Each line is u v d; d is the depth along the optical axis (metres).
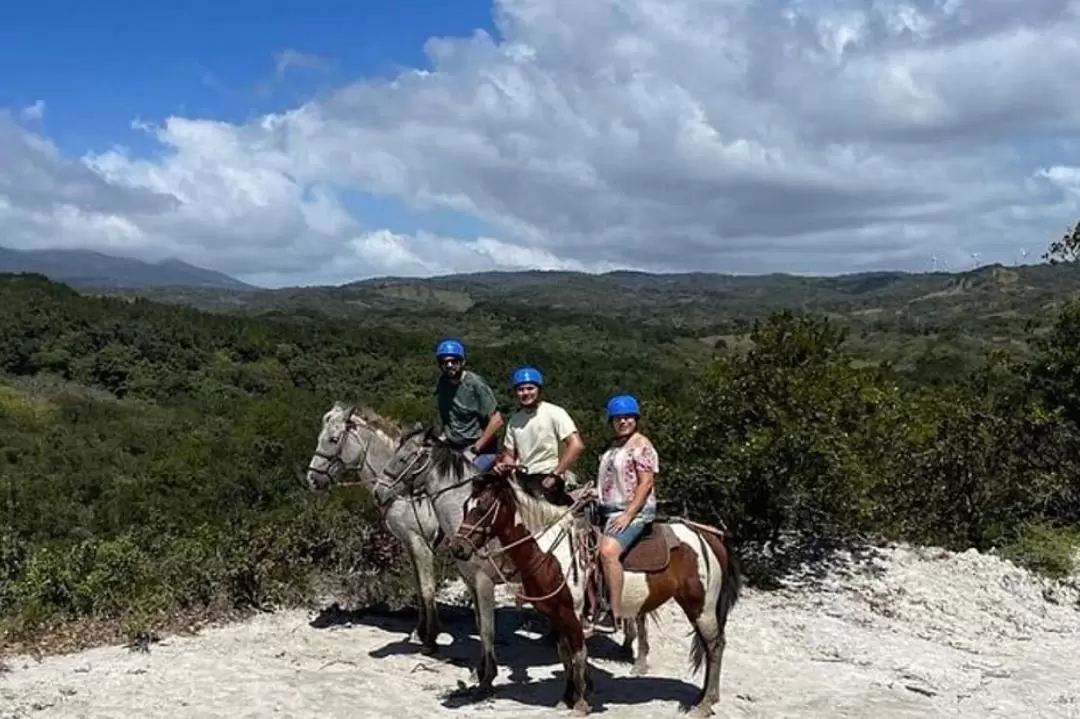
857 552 14.77
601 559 7.49
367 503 12.29
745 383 13.65
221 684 8.14
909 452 16.25
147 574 10.80
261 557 11.09
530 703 8.05
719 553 7.99
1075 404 20.31
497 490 7.37
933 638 12.06
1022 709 9.38
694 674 8.47
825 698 8.93
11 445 52.62
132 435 55.03
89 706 7.59
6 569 10.98
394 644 9.52
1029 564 16.09
